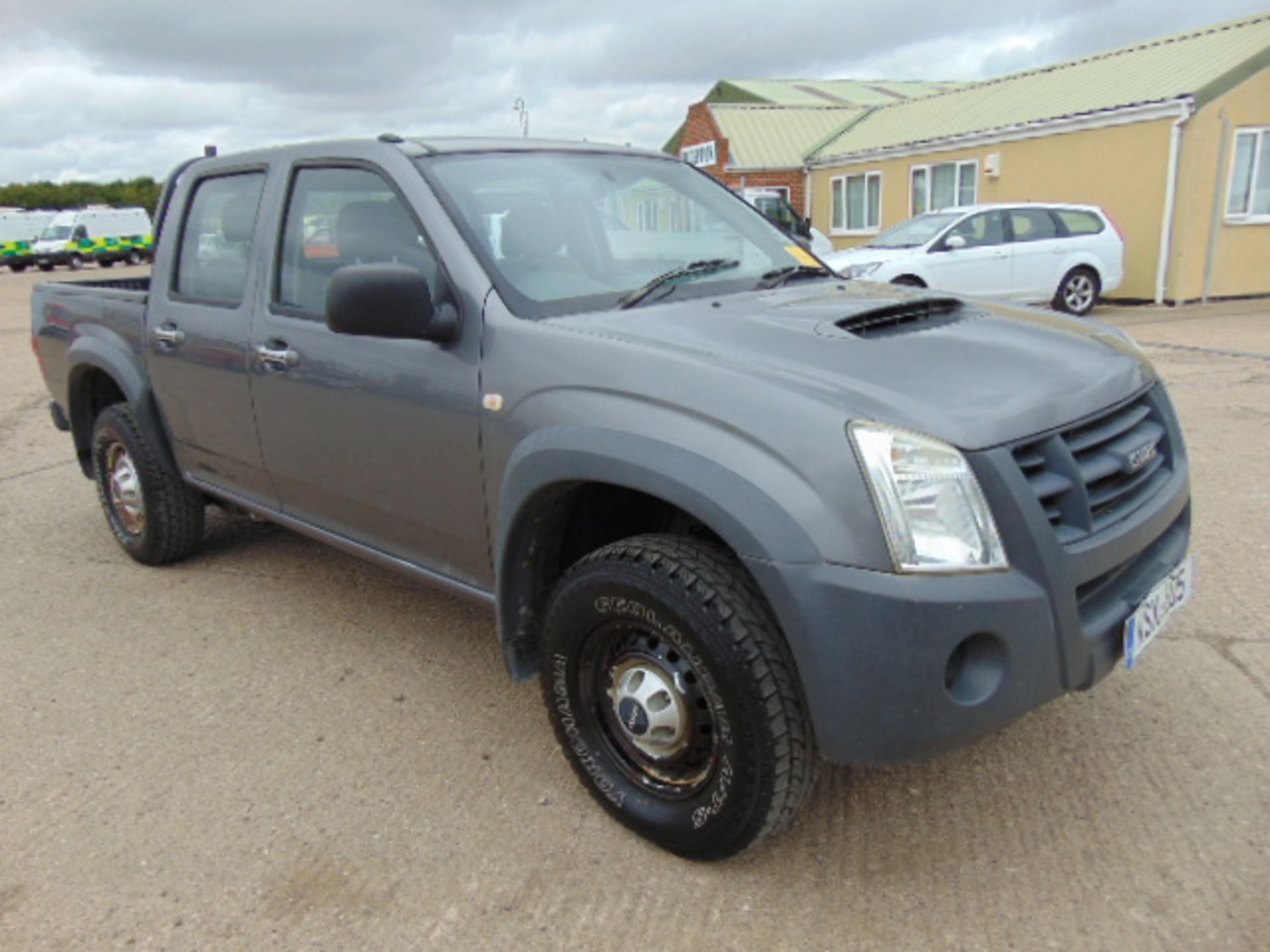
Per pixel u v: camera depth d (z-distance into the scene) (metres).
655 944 2.34
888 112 22.91
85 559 5.00
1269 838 2.62
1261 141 14.45
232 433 3.95
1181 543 2.81
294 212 3.60
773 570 2.19
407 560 3.40
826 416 2.22
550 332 2.74
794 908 2.44
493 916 2.44
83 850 2.72
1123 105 14.66
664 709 2.54
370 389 3.20
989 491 2.23
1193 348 10.40
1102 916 2.37
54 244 41.69
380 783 3.01
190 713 3.46
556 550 2.91
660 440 2.38
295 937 2.39
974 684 2.22
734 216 3.86
